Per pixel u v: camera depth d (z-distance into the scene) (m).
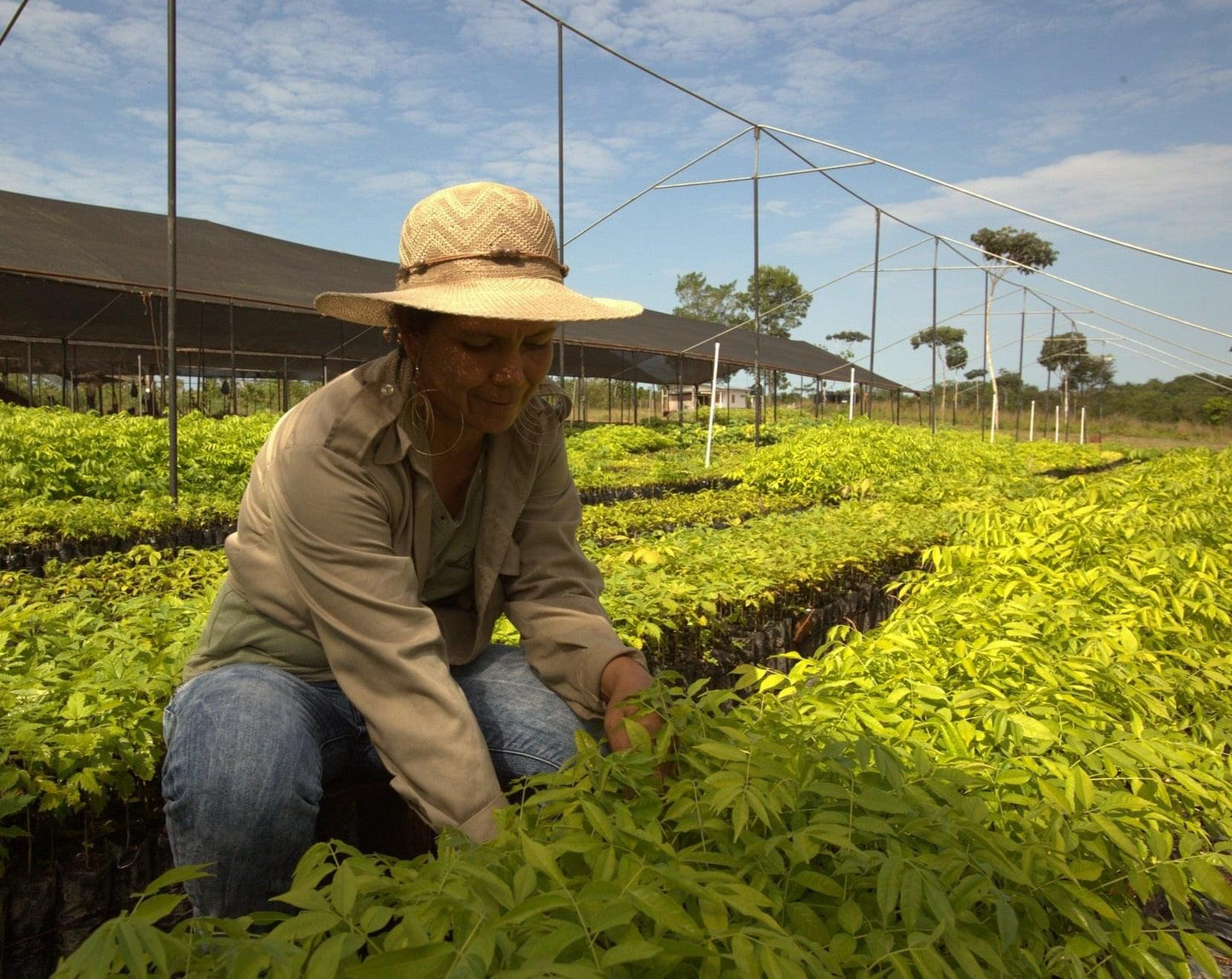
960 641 3.17
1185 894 1.95
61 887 2.55
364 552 2.10
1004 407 61.25
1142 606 3.91
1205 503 7.07
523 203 2.17
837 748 1.87
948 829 1.70
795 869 1.68
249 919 1.32
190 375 39.53
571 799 1.79
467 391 2.13
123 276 19.25
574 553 2.60
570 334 31.09
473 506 2.46
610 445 23.45
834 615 5.98
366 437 2.10
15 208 20.83
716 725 2.01
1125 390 68.06
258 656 2.28
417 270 2.16
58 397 40.91
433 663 2.09
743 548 6.04
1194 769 2.50
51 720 2.60
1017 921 1.65
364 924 1.29
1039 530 5.20
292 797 1.97
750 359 43.56
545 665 2.45
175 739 2.00
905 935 1.54
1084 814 2.10
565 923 1.25
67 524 8.14
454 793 1.99
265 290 22.47
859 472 13.84
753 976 1.18
